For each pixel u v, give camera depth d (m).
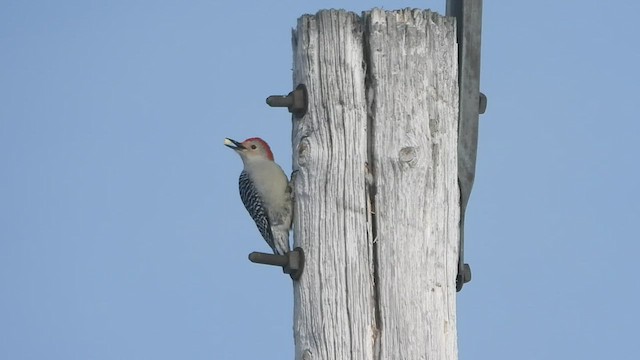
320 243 10.96
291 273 11.19
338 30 11.08
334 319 10.80
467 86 11.33
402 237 10.77
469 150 11.30
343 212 10.90
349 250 10.84
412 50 10.99
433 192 10.91
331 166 10.98
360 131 10.94
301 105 11.23
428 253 10.84
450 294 10.94
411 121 10.90
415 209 10.83
